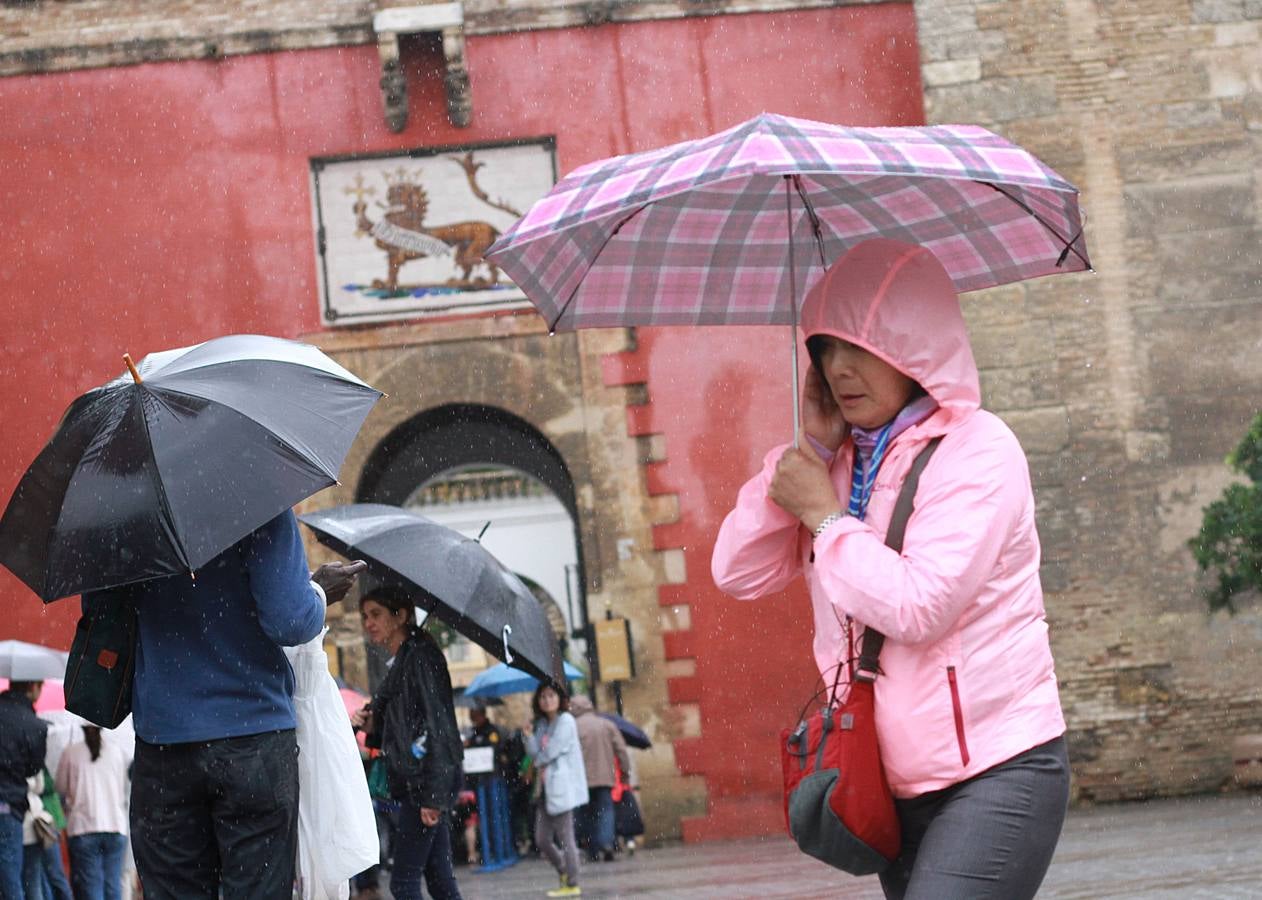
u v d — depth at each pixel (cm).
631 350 1892
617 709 1872
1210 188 1877
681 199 376
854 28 1909
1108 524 1838
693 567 1881
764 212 382
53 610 1844
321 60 1888
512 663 764
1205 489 1842
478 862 1923
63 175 1877
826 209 382
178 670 463
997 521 308
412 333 1889
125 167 1878
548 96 1898
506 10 1895
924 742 307
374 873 809
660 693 1872
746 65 1903
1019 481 313
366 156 1886
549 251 374
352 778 520
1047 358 1856
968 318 1859
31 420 1858
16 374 1861
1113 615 1827
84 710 471
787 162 300
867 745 309
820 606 334
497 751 1983
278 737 470
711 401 1891
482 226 1891
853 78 1906
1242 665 1814
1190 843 1225
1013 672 310
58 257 1872
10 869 1024
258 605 459
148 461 451
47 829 1101
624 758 1728
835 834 309
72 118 1880
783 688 1870
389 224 1888
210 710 462
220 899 495
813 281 400
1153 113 1880
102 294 1869
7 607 1841
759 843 1762
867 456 332
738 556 349
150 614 467
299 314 1880
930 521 310
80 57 1881
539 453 1988
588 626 1894
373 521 779
